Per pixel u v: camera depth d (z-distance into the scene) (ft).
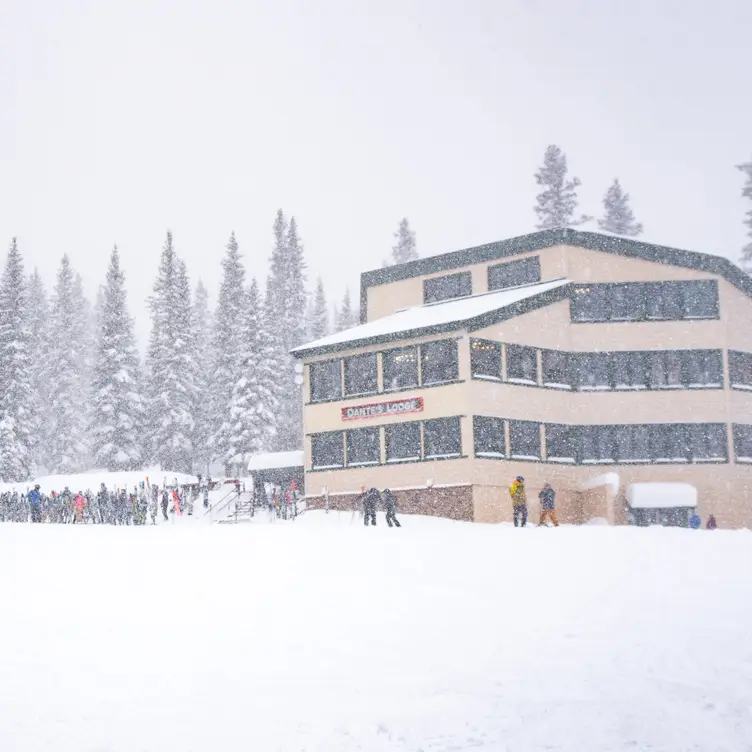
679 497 169.68
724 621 43.55
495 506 157.99
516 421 163.94
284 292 305.53
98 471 258.37
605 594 52.70
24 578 65.87
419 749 26.32
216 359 282.36
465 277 190.49
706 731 26.81
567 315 176.24
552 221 293.43
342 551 78.18
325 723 29.55
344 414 171.01
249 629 46.55
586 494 171.42
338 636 44.11
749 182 291.17
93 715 31.81
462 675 35.35
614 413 175.52
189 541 89.92
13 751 27.55
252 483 197.57
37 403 287.89
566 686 32.83
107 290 270.05
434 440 160.97
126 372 263.08
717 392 177.99
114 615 51.26
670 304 180.45
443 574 63.41
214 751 26.96
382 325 177.88
